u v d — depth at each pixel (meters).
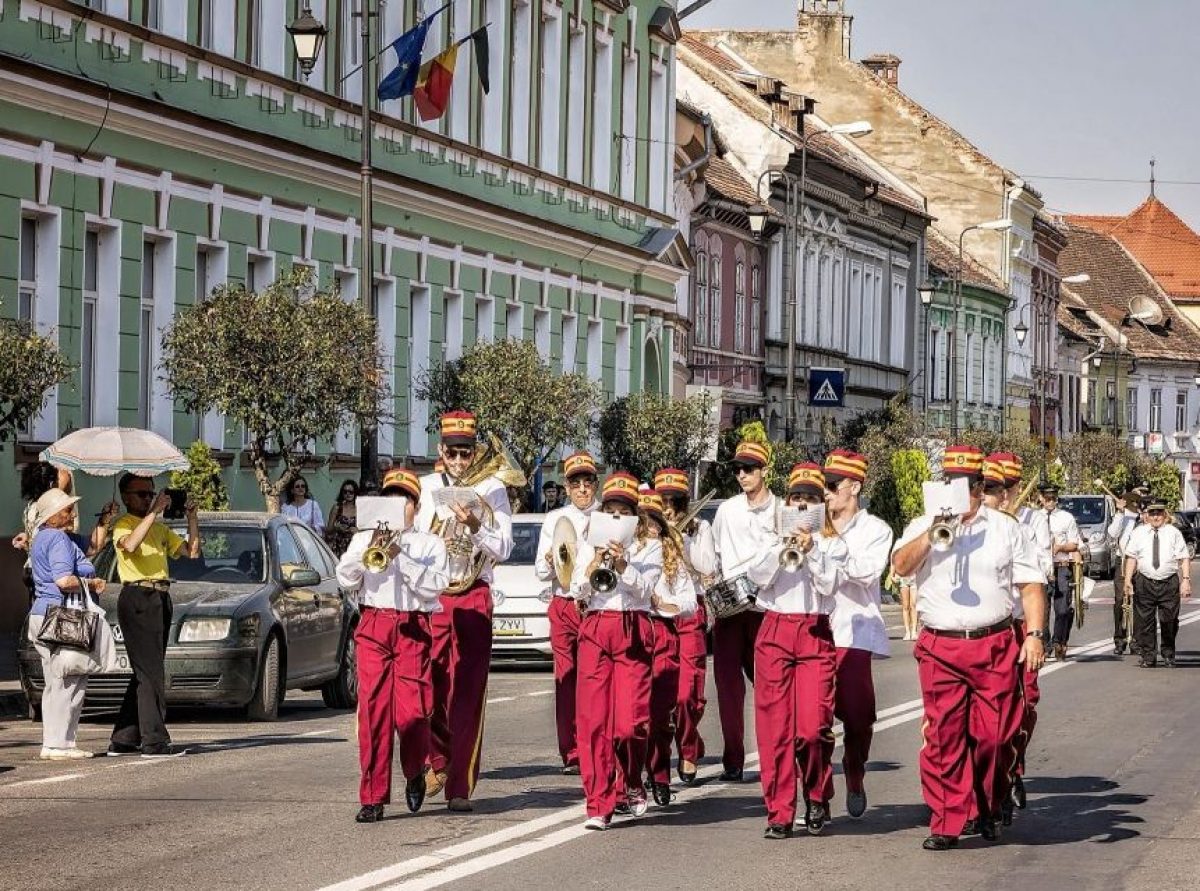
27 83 29.38
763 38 102.94
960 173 106.62
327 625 24.22
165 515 23.34
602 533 14.84
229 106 35.25
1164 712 24.17
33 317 30.52
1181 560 31.59
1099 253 144.88
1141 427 139.50
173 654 21.94
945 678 14.28
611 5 53.72
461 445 15.68
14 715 23.16
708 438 48.78
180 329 30.38
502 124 47.31
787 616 14.66
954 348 75.25
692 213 63.94
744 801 16.48
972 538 14.30
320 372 29.94
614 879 12.98
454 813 15.55
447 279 44.59
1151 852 14.30
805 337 76.38
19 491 29.95
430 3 43.59
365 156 30.69
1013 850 14.33
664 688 16.06
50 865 13.22
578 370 52.22
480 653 15.66
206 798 16.28
